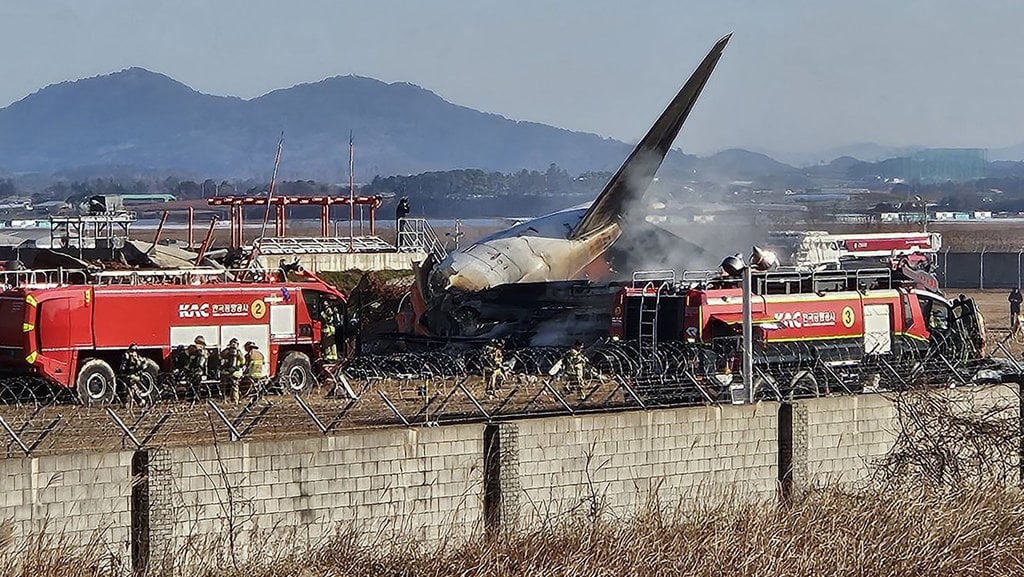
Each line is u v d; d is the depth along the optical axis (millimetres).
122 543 70438
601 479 83812
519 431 81125
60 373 105750
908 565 71312
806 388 104000
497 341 120875
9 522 66500
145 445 79875
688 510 79062
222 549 70000
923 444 90500
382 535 74812
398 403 100562
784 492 89125
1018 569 72875
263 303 115500
